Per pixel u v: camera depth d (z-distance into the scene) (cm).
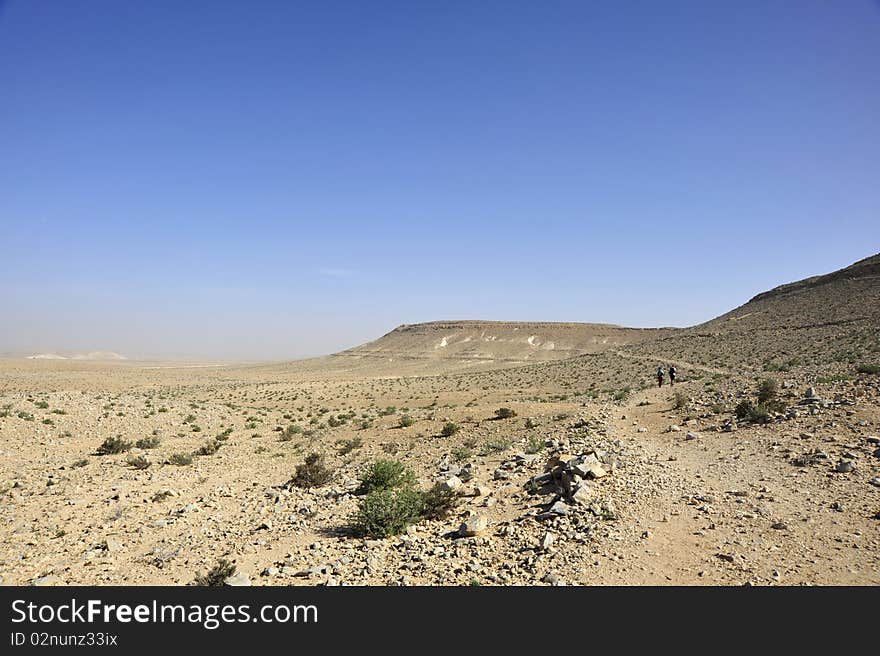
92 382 9581
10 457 2316
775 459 1393
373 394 7850
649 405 2847
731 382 3183
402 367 17788
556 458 1509
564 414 2730
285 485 1806
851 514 955
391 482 1556
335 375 15550
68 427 3012
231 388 10094
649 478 1311
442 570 888
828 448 1388
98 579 992
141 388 9600
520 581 822
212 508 1536
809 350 6169
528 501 1241
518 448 1950
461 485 1467
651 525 997
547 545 927
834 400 1856
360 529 1144
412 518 1181
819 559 799
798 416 1778
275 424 3944
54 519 1430
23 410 3256
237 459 2470
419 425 3098
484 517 1112
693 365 7238
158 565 1051
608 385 6134
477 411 3378
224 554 1088
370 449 2559
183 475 2062
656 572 811
